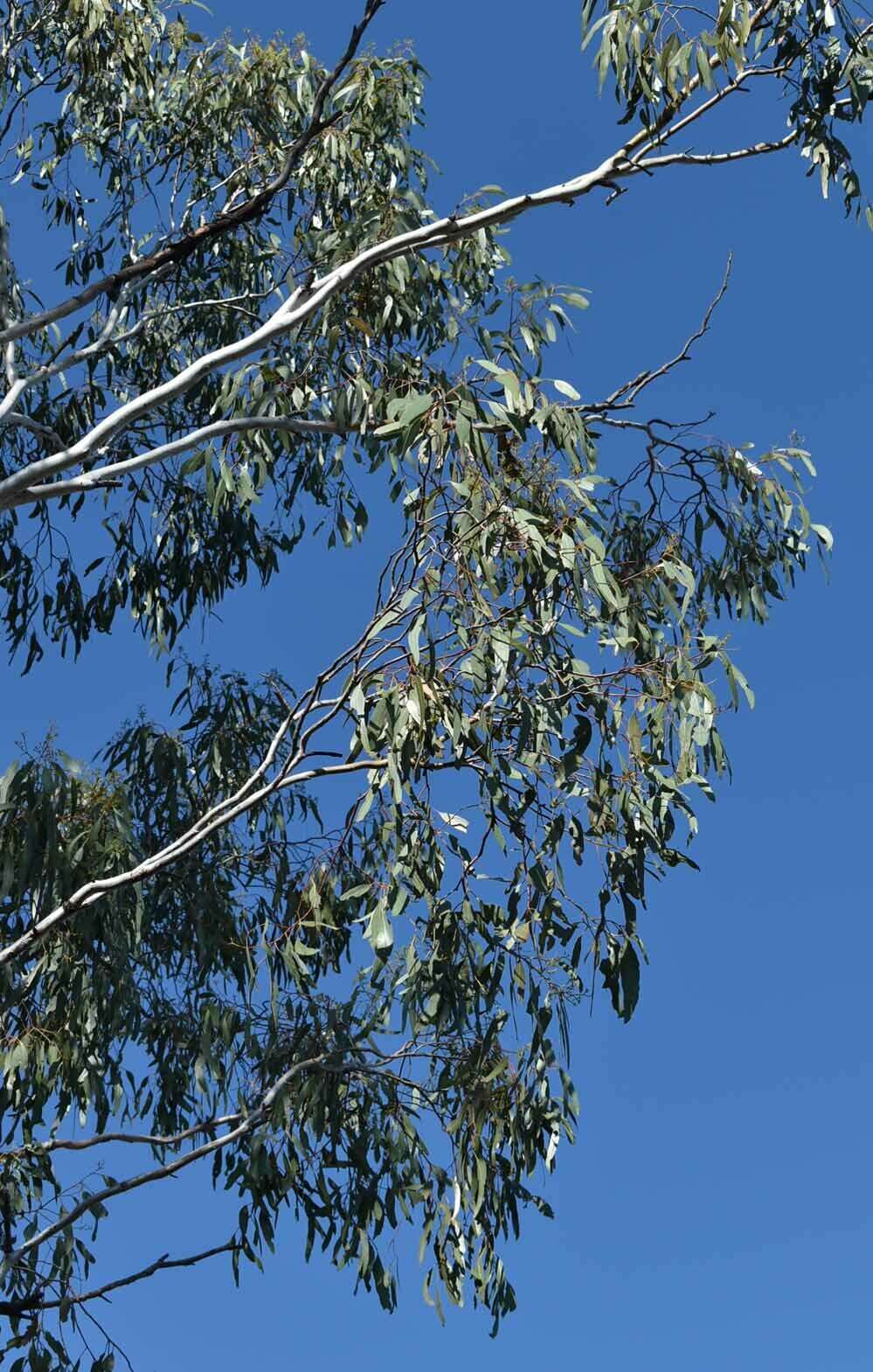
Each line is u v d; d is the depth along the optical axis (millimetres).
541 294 6219
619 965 5305
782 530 6250
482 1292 5926
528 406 5379
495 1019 5879
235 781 6961
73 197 8508
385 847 5340
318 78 7859
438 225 5984
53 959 6199
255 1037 6250
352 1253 6090
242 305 7977
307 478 7500
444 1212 6035
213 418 7949
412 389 6203
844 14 5695
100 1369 6047
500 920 5492
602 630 5367
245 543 7961
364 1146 6113
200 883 6660
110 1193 6027
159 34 8258
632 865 5277
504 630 4996
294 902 6379
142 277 6930
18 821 5695
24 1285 6168
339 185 7727
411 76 7742
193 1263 6078
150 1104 6742
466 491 4984
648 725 5293
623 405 6039
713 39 5512
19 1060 6059
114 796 5844
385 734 4973
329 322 6523
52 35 8195
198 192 8156
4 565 7941
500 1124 5855
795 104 5785
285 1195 6141
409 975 5617
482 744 5113
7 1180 6160
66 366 6426
